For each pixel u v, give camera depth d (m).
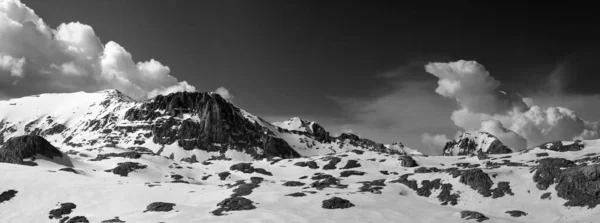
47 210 117.12
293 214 109.31
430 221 109.12
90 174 183.75
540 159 197.88
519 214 121.69
